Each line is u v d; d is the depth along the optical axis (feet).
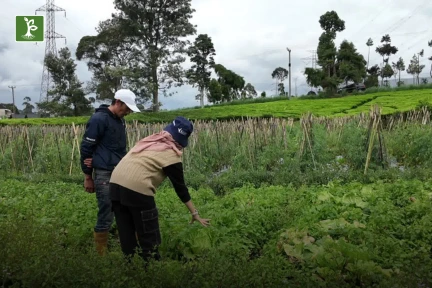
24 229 16.79
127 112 19.38
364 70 193.47
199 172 42.47
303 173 37.27
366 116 51.29
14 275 12.65
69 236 19.88
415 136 43.88
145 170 15.43
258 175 36.76
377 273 14.33
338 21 194.59
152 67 155.63
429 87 177.99
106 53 166.81
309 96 191.83
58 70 169.17
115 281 11.58
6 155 49.78
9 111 317.01
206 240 17.46
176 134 15.88
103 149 18.94
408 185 27.04
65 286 11.75
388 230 19.03
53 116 173.78
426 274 12.16
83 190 32.68
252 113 123.34
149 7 156.15
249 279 11.80
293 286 11.85
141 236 15.58
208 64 216.95
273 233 19.71
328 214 21.44
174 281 12.19
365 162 38.29
